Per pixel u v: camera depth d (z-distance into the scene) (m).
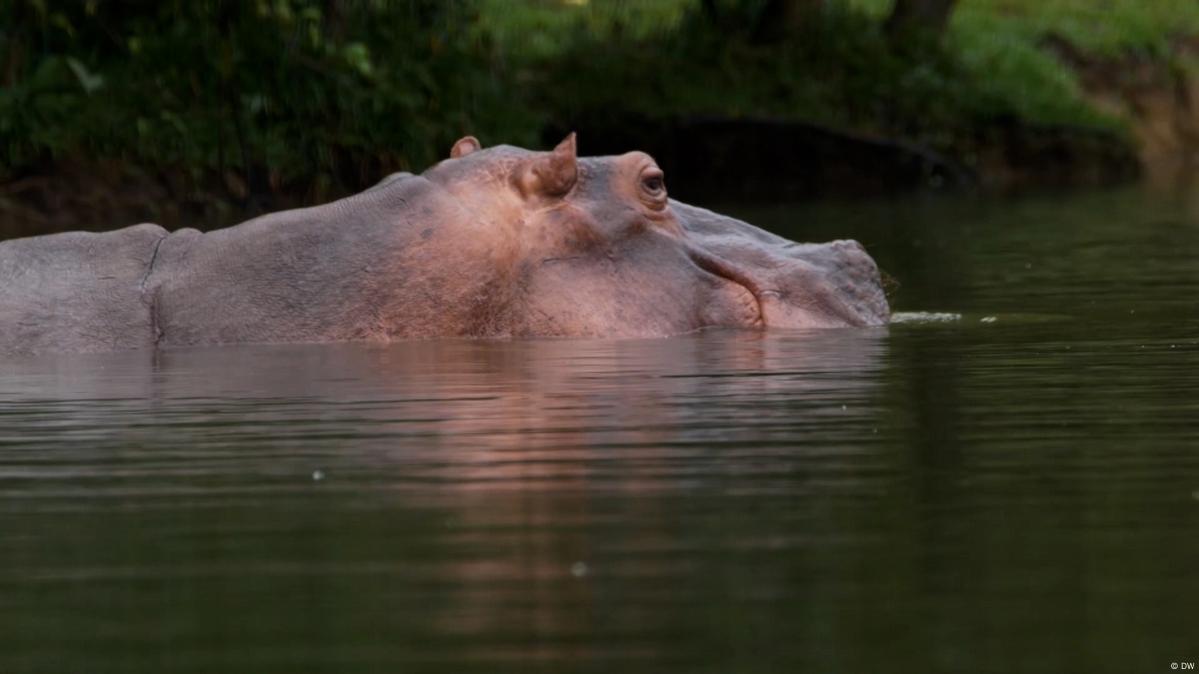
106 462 20.39
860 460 19.73
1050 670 12.78
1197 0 125.62
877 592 14.63
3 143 60.38
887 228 59.78
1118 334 31.36
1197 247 51.00
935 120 92.12
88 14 63.38
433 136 65.69
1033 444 20.59
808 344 29.48
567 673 12.80
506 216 30.23
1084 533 16.42
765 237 32.75
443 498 18.11
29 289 29.17
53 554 16.30
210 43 63.50
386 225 29.89
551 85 85.75
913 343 29.84
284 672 12.95
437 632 13.75
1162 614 13.99
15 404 24.22
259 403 23.95
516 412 22.98
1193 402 23.47
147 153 61.97
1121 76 112.06
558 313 29.88
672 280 30.83
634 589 14.76
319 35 63.34
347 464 19.95
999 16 116.00
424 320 29.50
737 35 93.12
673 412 22.88
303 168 64.06
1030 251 50.88
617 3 101.62
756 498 17.89
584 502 17.80
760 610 14.18
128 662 13.27
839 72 92.38
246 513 17.70
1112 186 85.12
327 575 15.38
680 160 83.94
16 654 13.51
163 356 28.05
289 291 29.41
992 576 15.03
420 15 69.00
